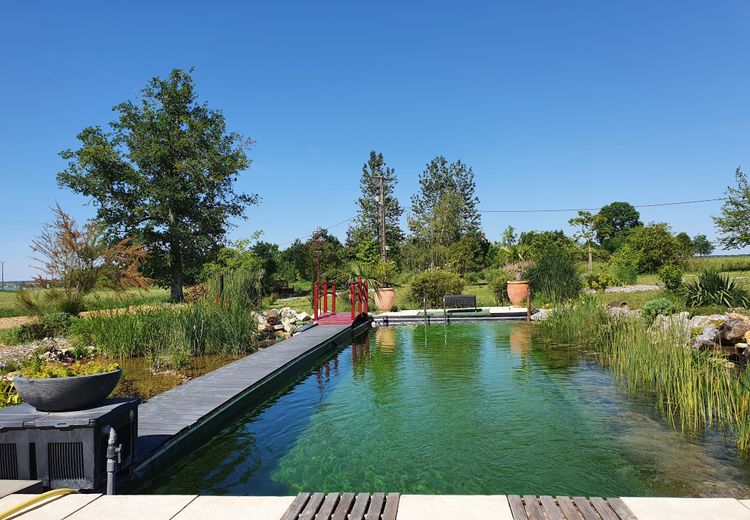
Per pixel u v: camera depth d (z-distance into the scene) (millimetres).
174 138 29047
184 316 10641
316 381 8430
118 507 3152
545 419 5895
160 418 5309
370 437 5445
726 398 5434
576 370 8578
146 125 28562
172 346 9734
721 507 2920
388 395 7273
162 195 27438
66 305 15078
